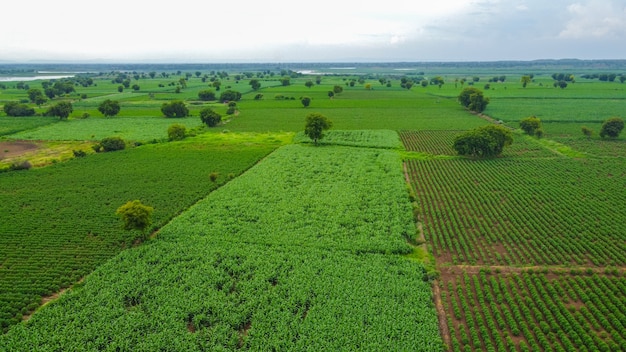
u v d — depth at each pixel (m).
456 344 33.72
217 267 44.19
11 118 138.75
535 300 39.31
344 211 58.53
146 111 159.50
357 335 34.16
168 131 107.56
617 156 85.00
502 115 139.38
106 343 33.75
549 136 105.50
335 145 99.12
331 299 38.53
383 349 32.72
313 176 73.88
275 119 140.00
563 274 43.78
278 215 56.88
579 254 47.19
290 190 66.69
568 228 53.31
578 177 72.00
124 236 51.59
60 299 38.84
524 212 58.06
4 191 67.75
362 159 84.88
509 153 90.06
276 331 34.94
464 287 41.88
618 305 38.47
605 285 41.69
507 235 51.88
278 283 41.56
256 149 95.38
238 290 40.59
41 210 59.97
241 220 55.94
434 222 56.25
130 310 37.81
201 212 58.28
